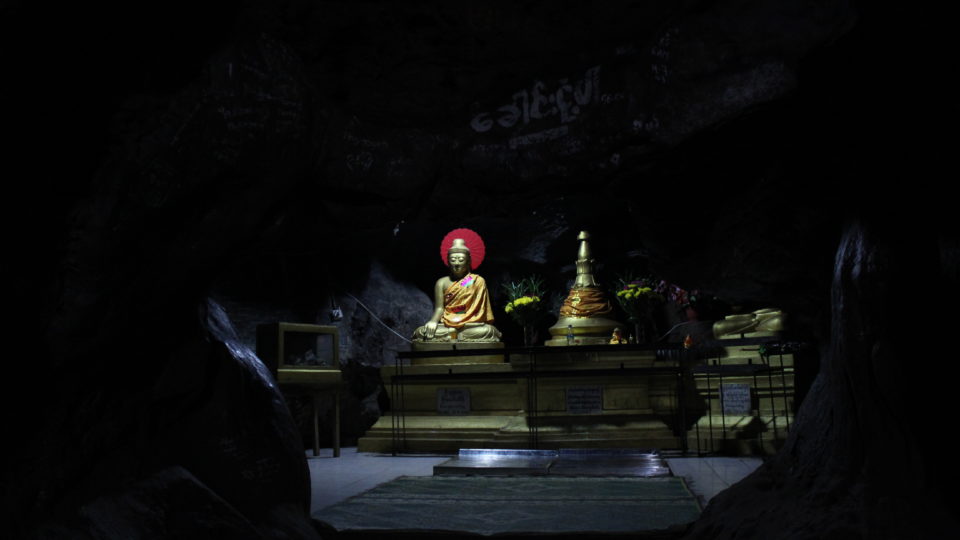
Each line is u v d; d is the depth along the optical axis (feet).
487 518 16.20
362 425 35.55
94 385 10.85
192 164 9.61
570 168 11.53
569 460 25.39
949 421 9.61
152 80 9.20
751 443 27.40
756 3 9.80
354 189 11.80
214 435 11.88
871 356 9.99
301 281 36.83
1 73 7.89
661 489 19.93
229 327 13.91
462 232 38.93
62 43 8.18
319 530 14.28
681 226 13.42
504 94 11.87
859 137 11.10
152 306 11.20
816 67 10.28
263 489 12.21
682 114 10.36
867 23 9.74
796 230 12.49
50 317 9.60
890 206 10.59
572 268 44.21
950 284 10.10
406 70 11.41
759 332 29.86
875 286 10.16
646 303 34.86
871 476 9.84
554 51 11.33
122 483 10.36
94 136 9.23
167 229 10.08
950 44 9.42
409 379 32.09
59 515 9.42
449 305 35.68
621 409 30.12
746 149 11.21
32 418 9.97
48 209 9.32
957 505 9.13
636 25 10.90
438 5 10.48
